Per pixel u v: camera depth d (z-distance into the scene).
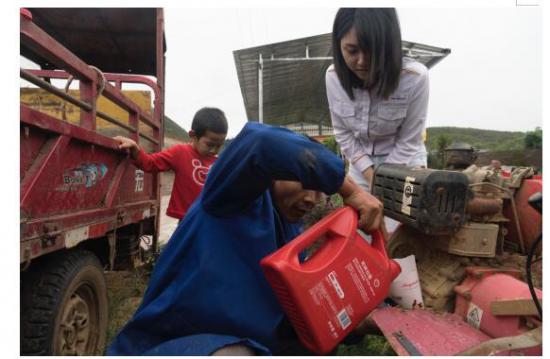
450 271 1.74
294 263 1.12
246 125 1.19
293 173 1.13
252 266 1.26
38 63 4.42
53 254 2.18
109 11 4.69
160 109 4.51
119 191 3.13
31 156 1.84
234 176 1.15
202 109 3.37
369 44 1.91
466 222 1.69
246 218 1.29
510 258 1.78
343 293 1.18
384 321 1.54
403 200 1.72
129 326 1.32
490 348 1.16
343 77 2.30
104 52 5.66
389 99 2.33
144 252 4.38
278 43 10.26
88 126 2.44
